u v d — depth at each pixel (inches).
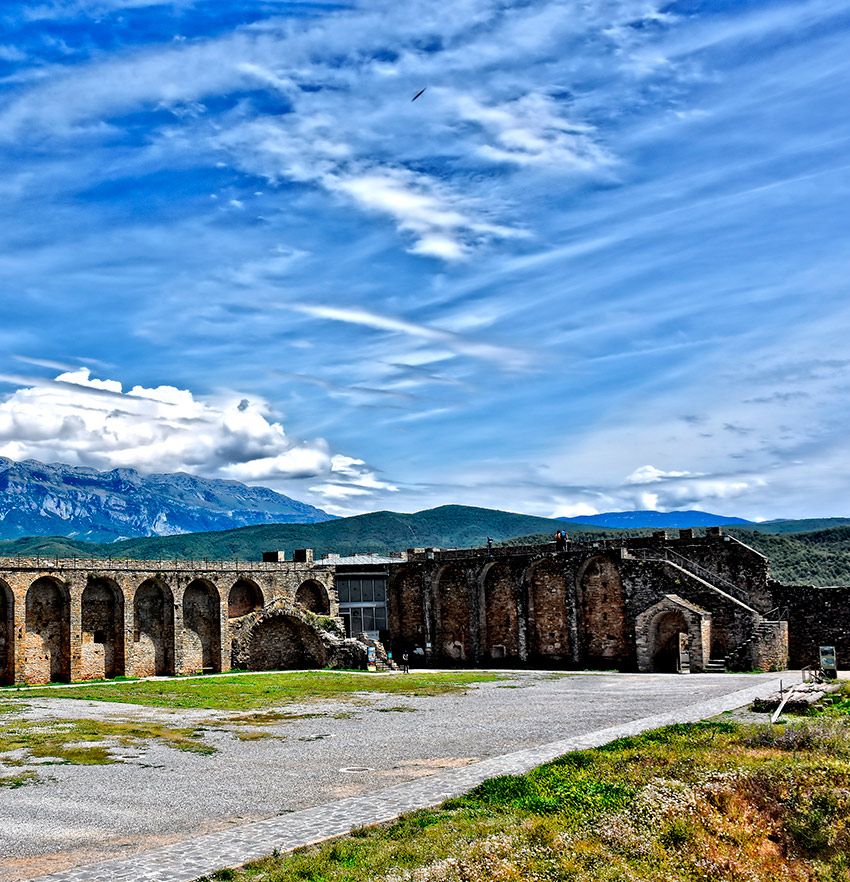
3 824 871.1
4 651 2393.0
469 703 1795.0
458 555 3142.2
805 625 2445.9
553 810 823.7
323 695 2026.3
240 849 750.5
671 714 1438.2
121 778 1091.9
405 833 769.6
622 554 2691.9
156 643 2775.6
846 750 1007.0
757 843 761.0
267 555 3265.3
